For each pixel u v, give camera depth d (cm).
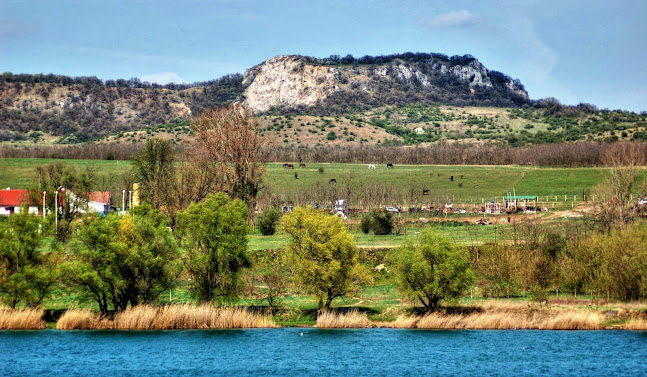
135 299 7931
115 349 7025
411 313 8075
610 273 8475
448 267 7769
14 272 7788
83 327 7656
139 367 6531
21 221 7881
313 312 8281
